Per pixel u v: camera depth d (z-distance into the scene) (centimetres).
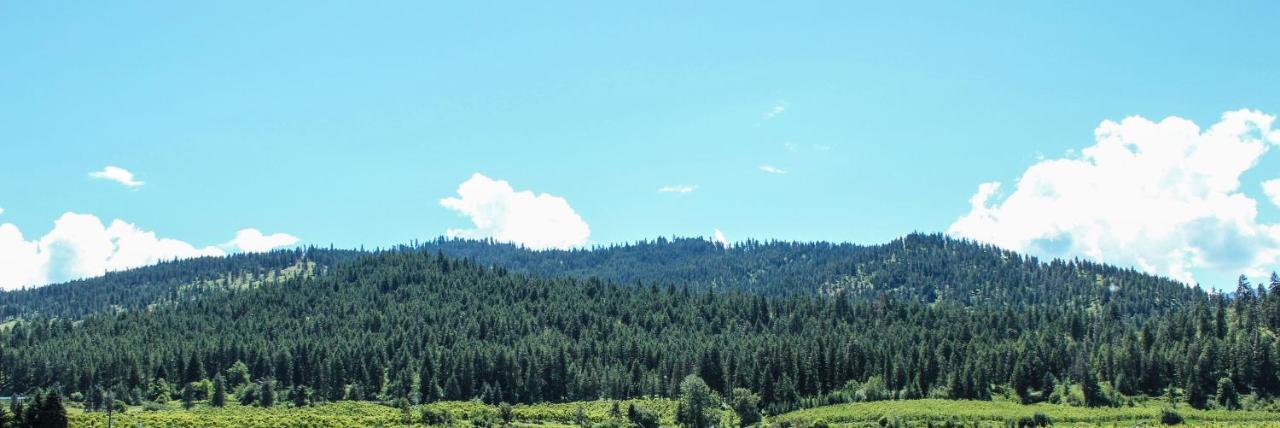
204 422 17812
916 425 18275
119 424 16750
